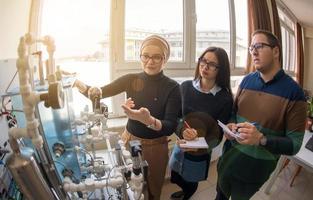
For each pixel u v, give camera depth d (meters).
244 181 1.46
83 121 1.21
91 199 0.99
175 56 2.56
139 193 0.86
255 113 1.37
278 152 1.21
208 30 2.71
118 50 2.17
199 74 1.61
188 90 1.61
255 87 1.40
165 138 1.47
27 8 1.75
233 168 1.48
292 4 3.08
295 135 1.23
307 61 3.66
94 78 2.18
